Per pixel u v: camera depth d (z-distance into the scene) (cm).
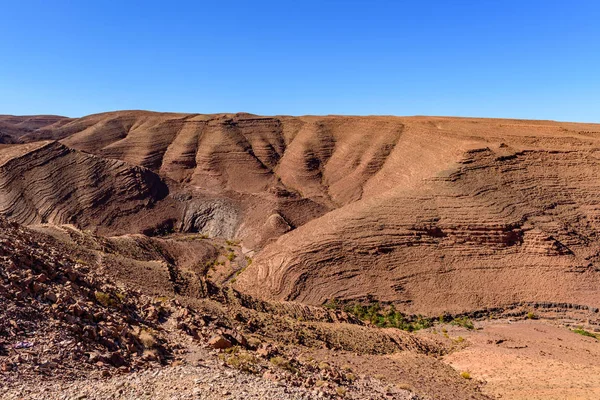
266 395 966
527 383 2117
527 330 3534
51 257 1645
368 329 2855
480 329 3669
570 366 2445
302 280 4531
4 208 7225
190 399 880
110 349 1122
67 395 845
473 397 1833
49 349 992
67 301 1259
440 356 2747
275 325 2275
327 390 1220
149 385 949
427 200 5050
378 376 1775
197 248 6372
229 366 1209
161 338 1353
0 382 834
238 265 5972
